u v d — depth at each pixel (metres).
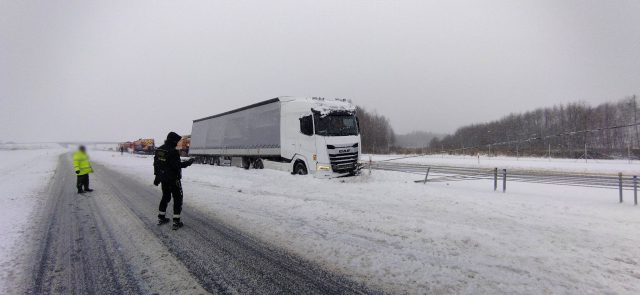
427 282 3.87
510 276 4.00
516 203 8.27
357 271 4.23
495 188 10.80
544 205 8.02
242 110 19.39
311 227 6.25
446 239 5.42
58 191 11.95
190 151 27.61
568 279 3.91
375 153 46.44
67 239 5.80
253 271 4.29
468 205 8.06
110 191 11.80
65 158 41.28
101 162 31.22
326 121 13.67
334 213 7.32
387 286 3.80
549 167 20.38
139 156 44.78
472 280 3.90
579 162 24.62
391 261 4.52
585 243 5.21
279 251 5.02
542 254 4.72
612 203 8.38
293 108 14.76
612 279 3.91
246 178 14.20
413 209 7.66
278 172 15.17
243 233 5.99
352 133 14.27
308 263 4.53
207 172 18.05
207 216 7.41
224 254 4.93
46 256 4.95
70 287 3.90
